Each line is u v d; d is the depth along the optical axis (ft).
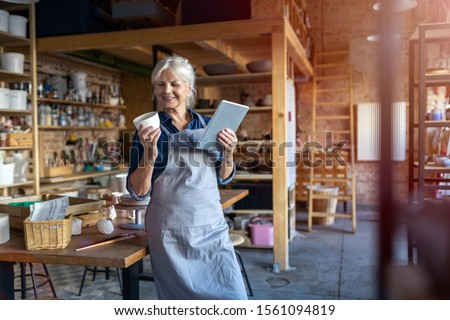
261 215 18.07
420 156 11.98
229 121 6.66
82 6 15.01
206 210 6.72
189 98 7.39
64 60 19.99
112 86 23.47
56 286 12.82
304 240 18.62
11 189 15.96
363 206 25.50
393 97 2.06
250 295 11.99
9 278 7.13
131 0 15.42
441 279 2.04
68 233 6.79
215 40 16.08
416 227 2.14
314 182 24.00
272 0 13.73
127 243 6.93
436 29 11.78
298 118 26.35
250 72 16.55
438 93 23.25
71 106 19.85
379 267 2.15
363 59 25.41
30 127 16.20
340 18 25.72
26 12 15.69
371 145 24.89
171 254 6.55
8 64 14.38
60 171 18.53
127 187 6.86
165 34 14.48
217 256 6.66
